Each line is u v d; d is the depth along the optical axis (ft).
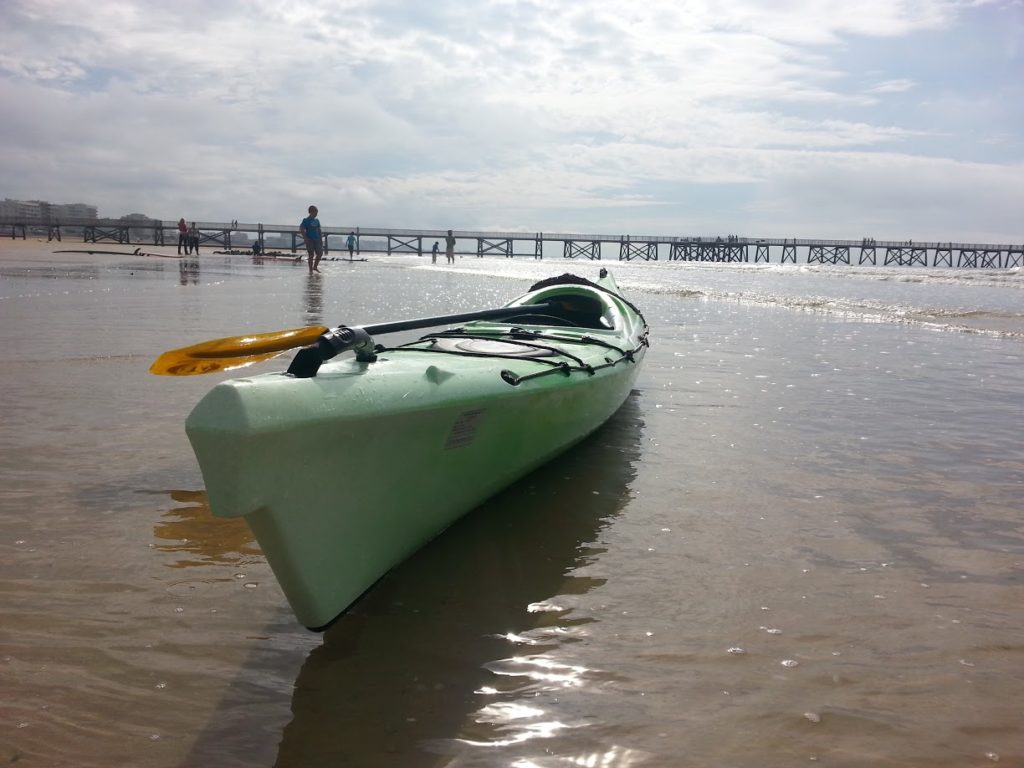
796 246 262.26
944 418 20.68
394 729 7.65
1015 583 11.08
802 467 16.40
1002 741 7.62
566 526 13.01
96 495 13.62
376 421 9.41
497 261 205.46
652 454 17.34
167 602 10.02
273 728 7.63
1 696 8.00
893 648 9.32
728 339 35.94
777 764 7.27
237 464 7.73
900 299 58.75
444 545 12.17
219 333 30.76
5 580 10.50
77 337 29.60
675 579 11.08
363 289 57.26
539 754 7.34
